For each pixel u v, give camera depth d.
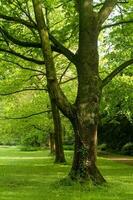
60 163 29.97
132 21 18.23
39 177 19.89
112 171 23.30
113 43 22.48
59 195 13.77
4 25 19.61
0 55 24.06
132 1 20.28
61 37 20.75
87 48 16.42
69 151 55.53
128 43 21.92
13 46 23.97
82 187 15.09
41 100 37.94
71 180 15.70
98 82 16.38
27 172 22.73
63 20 30.08
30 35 22.23
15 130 42.31
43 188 15.57
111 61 26.17
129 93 29.31
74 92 36.62
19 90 31.12
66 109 15.97
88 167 15.70
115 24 18.03
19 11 20.95
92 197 13.33
